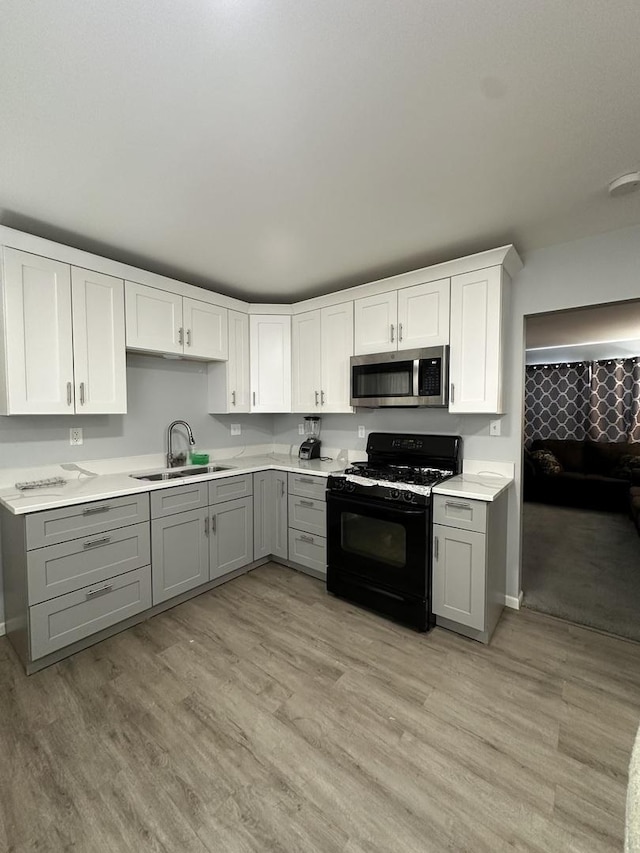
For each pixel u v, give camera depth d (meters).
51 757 1.46
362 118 1.33
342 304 2.97
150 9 0.96
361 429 3.29
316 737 1.55
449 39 1.04
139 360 2.90
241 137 1.42
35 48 1.05
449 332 2.44
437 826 1.22
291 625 2.34
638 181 1.66
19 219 2.04
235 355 3.21
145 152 1.50
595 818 1.24
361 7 0.96
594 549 3.67
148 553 2.36
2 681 1.85
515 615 2.48
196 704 1.72
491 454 2.63
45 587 1.92
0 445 2.22
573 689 1.81
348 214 2.00
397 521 2.34
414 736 1.56
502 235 2.24
